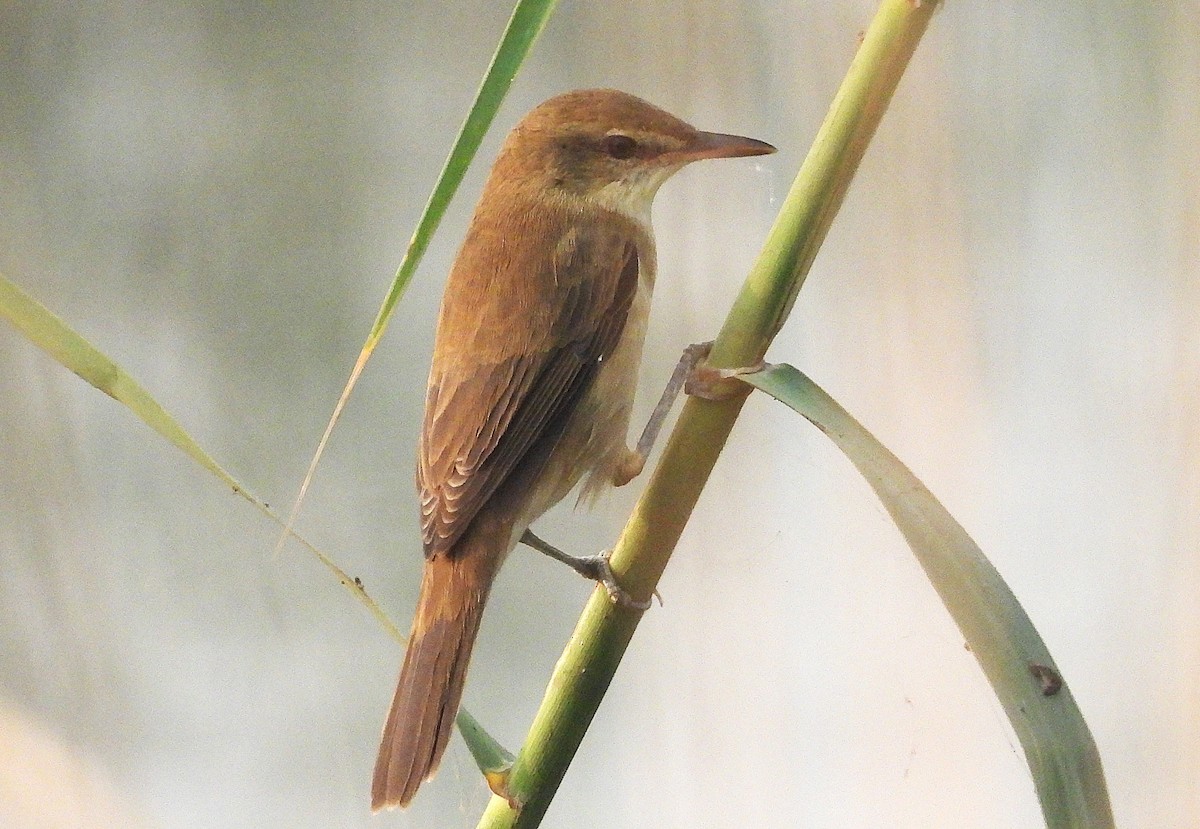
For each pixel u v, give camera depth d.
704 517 4.91
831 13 4.88
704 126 4.89
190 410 4.98
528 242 4.79
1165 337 4.88
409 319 4.98
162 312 4.98
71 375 4.95
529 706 4.95
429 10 4.99
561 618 4.95
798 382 4.67
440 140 4.99
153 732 4.93
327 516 4.96
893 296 4.87
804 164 4.68
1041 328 4.89
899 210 4.87
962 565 4.64
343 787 4.94
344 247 4.99
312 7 4.99
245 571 4.96
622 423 4.79
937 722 4.89
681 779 4.90
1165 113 4.88
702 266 4.89
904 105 4.88
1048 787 4.42
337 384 4.98
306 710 4.95
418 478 4.78
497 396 4.78
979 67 4.88
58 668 4.92
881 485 4.65
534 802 4.68
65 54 4.99
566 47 4.92
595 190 4.80
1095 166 4.88
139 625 4.95
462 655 4.75
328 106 4.99
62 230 4.99
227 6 4.99
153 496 4.96
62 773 4.91
